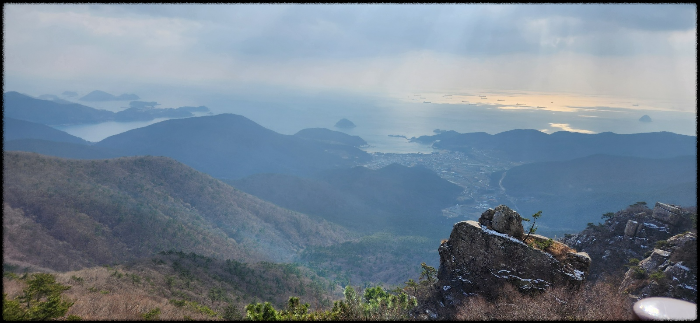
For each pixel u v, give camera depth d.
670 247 32.34
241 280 84.81
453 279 22.00
